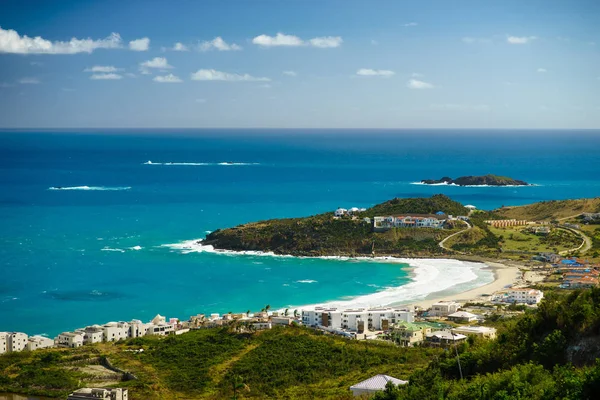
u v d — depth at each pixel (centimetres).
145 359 17725
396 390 12350
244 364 16988
